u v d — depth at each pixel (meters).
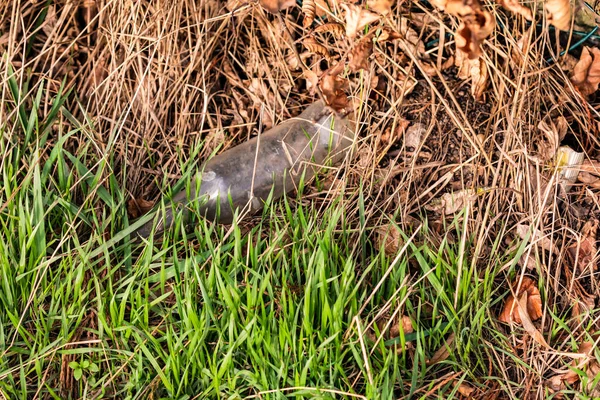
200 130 2.71
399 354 2.23
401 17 2.72
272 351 2.11
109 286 2.22
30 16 2.83
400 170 2.59
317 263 2.23
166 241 2.33
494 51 2.65
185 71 2.74
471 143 2.49
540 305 2.38
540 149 2.61
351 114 2.63
